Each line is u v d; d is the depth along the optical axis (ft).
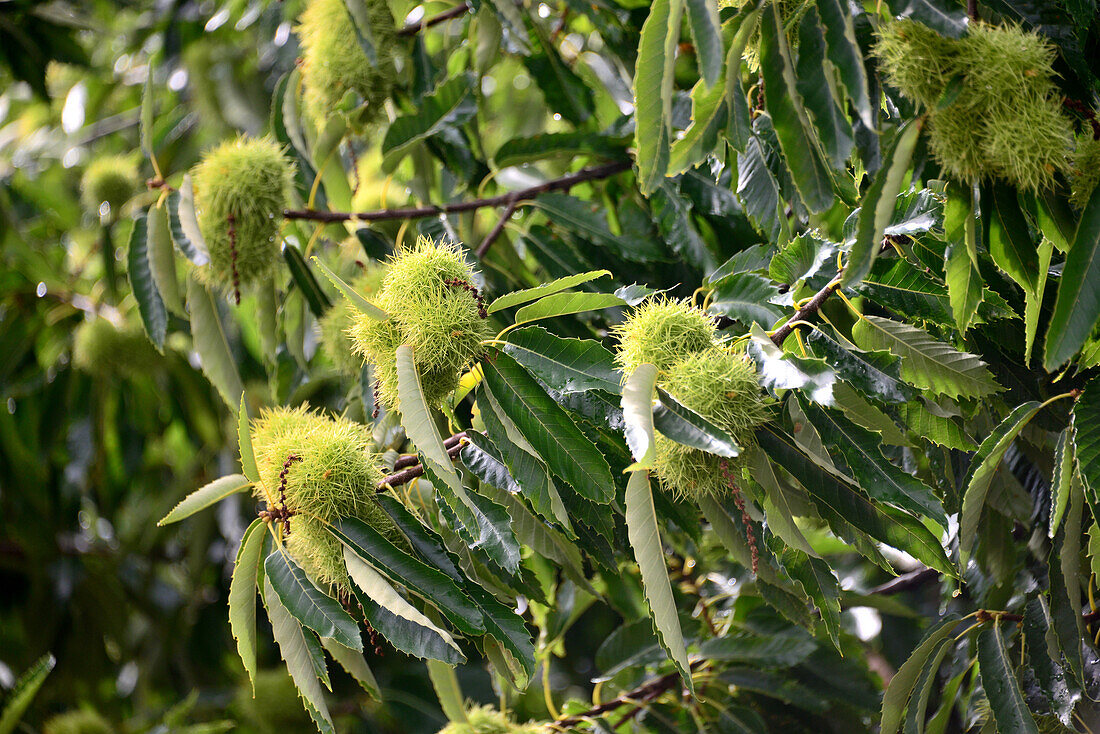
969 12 11.57
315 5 13.01
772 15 11.54
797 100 11.56
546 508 11.57
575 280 11.57
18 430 18.17
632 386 11.28
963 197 11.44
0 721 13.32
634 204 13.52
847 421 11.51
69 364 17.99
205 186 12.53
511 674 11.96
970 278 11.50
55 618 18.85
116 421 18.98
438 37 16.17
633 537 11.30
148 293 12.82
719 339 11.56
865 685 13.03
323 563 11.66
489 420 11.59
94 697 19.01
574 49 15.26
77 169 22.54
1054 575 11.84
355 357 12.62
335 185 13.25
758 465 11.49
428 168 13.48
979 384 11.77
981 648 11.98
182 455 21.67
